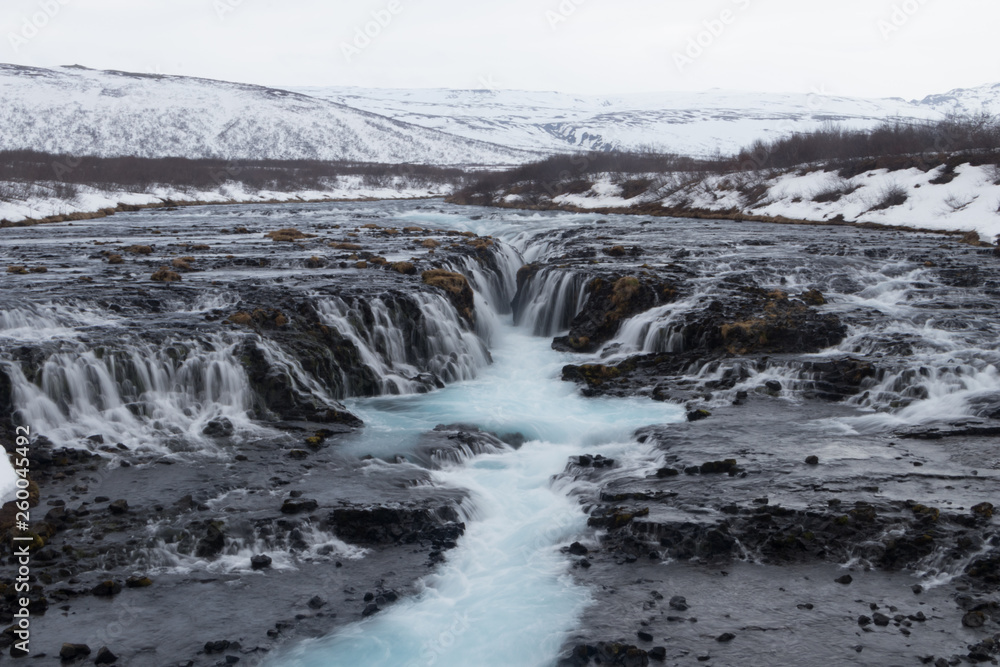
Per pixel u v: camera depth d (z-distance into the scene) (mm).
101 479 10570
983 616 7375
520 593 8180
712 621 7527
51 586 8133
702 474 10828
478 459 12195
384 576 8562
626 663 6887
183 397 13133
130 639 7352
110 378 12719
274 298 16828
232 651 7223
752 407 13875
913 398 13547
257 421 12938
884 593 7938
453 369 17000
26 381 11961
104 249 24859
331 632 7535
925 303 19203
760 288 20156
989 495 9758
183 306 16688
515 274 27344
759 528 9086
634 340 18219
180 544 8938
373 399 15039
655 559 8773
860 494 9867
